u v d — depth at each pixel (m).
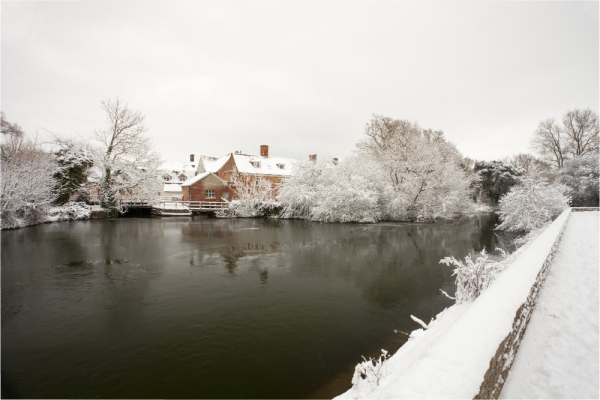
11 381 4.68
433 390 1.49
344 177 28.48
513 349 2.95
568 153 32.84
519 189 21.12
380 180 28.77
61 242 15.75
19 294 8.31
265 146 46.62
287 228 22.66
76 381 4.69
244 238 17.83
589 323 3.91
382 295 8.44
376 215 27.88
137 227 22.30
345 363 5.20
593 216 17.92
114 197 30.50
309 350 5.61
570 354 3.16
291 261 12.16
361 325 6.64
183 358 5.32
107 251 13.73
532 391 2.51
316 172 30.67
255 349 5.63
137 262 11.80
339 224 25.67
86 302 7.79
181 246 15.09
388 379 3.43
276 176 42.31
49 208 25.00
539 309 4.40
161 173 33.97
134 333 6.20
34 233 18.66
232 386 4.58
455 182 31.55
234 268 11.05
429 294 8.54
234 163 41.28
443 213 29.75
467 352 1.91
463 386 1.53
